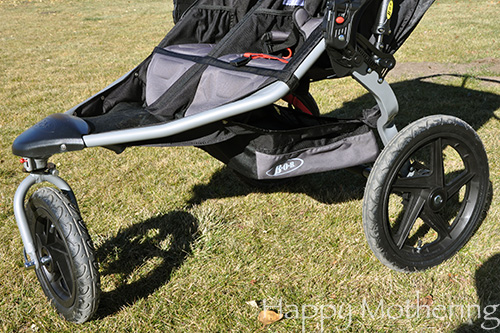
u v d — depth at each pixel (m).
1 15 17.19
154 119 2.15
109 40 10.91
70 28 13.23
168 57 2.51
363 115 2.33
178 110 2.22
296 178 3.40
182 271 2.48
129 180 3.60
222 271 2.46
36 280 2.46
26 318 2.20
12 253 2.71
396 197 3.06
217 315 2.18
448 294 2.22
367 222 2.15
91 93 6.14
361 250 2.58
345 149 2.23
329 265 2.48
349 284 2.34
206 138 2.08
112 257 2.63
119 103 2.53
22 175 3.83
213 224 2.86
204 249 2.64
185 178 3.60
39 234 2.14
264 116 2.41
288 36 2.46
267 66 2.14
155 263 2.56
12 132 4.77
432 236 2.70
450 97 5.00
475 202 2.45
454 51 7.28
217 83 2.18
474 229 2.50
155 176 3.63
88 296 1.92
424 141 2.15
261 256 2.58
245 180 3.29
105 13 16.58
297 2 2.53
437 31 9.07
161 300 2.28
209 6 2.68
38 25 14.16
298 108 3.43
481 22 9.88
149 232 2.84
